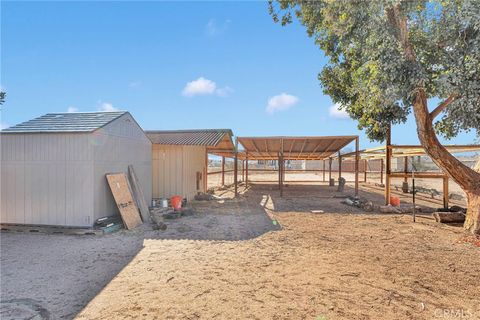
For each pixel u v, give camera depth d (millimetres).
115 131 9586
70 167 8461
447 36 7113
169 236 7980
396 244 7152
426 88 8102
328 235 8055
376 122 12086
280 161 16703
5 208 8758
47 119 9852
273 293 4445
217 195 17719
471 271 5383
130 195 9773
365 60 8570
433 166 30469
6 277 5141
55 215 8500
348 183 27156
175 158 14422
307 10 10477
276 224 9500
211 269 5473
